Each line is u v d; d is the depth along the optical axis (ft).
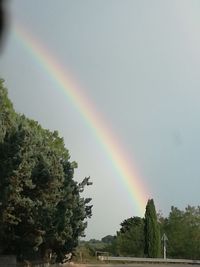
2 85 114.73
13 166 84.84
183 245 297.74
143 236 287.89
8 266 103.19
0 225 92.38
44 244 127.24
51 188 107.76
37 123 163.22
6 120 96.37
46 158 110.01
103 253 231.09
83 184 149.89
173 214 312.91
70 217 131.13
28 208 96.78
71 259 172.55
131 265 190.29
